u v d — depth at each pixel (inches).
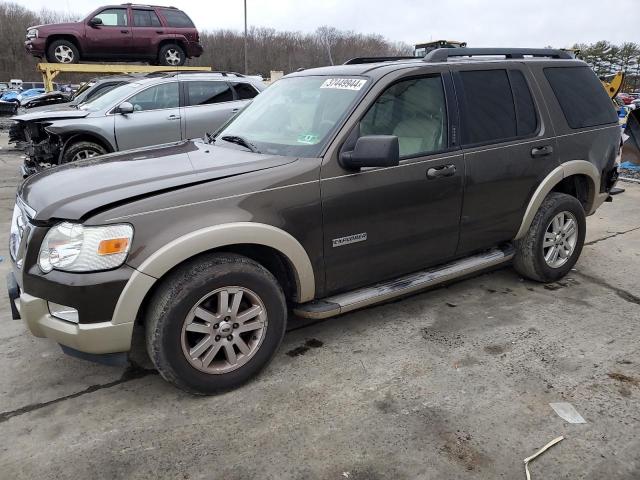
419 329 149.5
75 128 321.4
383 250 136.3
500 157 153.5
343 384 123.0
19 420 111.0
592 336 144.8
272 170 119.5
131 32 576.7
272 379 125.0
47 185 119.0
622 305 165.0
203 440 104.6
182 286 108.6
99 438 105.3
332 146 125.5
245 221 112.8
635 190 335.9
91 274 101.8
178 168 122.1
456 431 106.4
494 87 157.5
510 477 94.5
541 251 172.4
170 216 106.9
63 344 107.6
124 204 105.3
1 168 440.1
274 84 167.3
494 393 118.9
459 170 144.8
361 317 157.2
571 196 177.5
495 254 166.2
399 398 117.3
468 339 143.6
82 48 565.9
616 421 109.0
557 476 94.7
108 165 129.0
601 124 184.4
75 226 102.7
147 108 343.0
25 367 131.0
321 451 101.2
